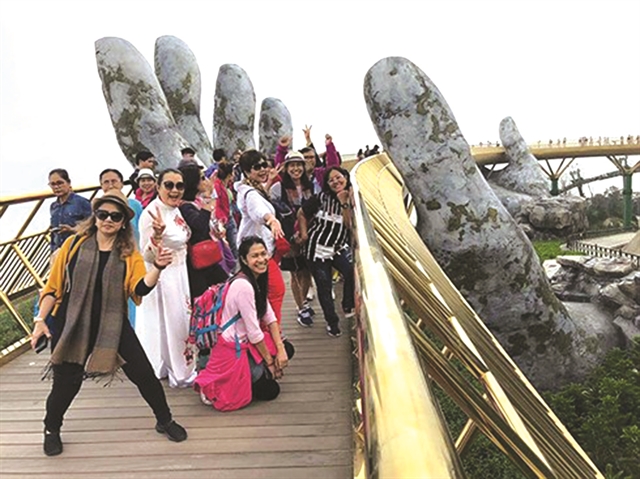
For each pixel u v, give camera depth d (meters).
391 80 7.99
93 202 3.08
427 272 4.07
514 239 8.07
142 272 3.15
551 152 33.34
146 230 3.93
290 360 4.54
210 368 3.74
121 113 9.63
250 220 4.67
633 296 10.04
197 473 2.97
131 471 3.03
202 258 4.25
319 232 4.96
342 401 3.75
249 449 3.18
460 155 8.03
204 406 3.78
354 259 1.94
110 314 3.08
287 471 2.95
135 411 3.77
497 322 8.18
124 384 4.25
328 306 5.04
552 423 3.85
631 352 8.98
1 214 5.29
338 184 4.85
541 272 8.46
